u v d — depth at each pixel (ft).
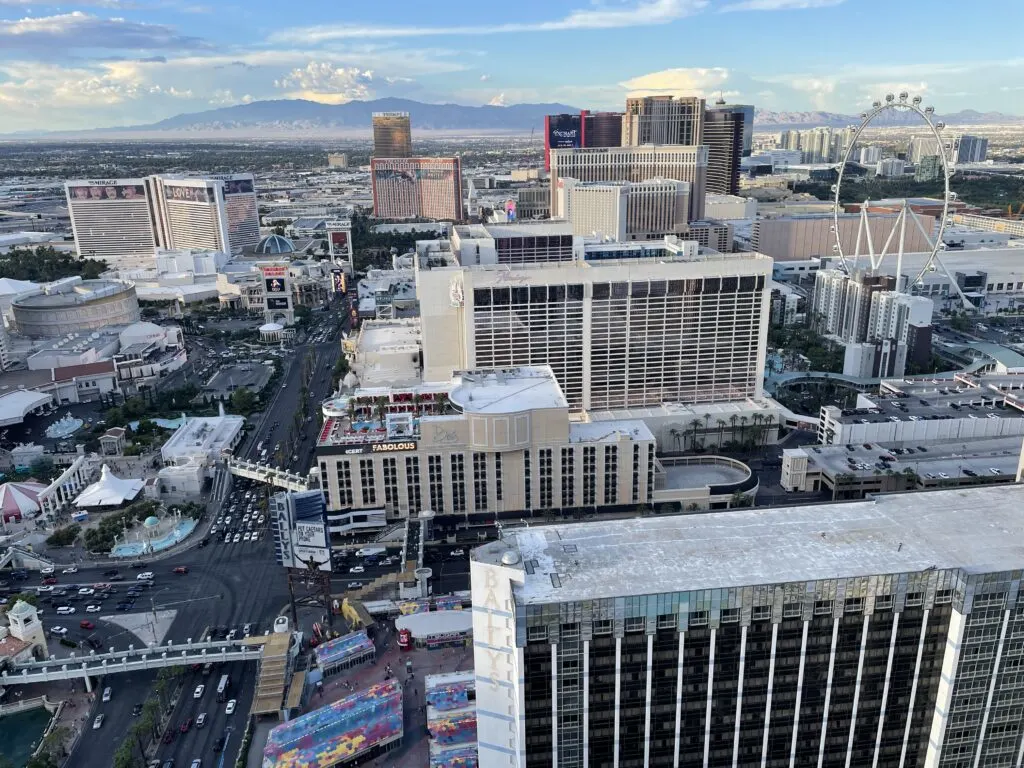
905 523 517.55
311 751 595.88
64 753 622.13
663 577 458.09
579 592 444.55
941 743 497.05
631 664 456.86
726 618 453.17
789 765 499.92
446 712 635.66
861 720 493.36
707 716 478.59
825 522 522.88
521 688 454.40
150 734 636.89
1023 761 516.32
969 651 473.67
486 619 476.95
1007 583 457.68
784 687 476.95
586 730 471.62
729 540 499.92
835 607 458.91
